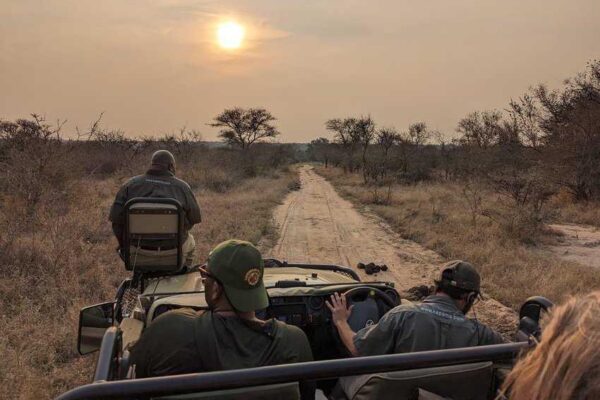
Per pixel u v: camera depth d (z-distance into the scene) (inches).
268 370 68.1
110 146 973.2
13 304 242.7
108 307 142.9
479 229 517.0
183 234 202.4
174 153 1162.6
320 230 579.8
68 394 63.6
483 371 88.4
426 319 111.4
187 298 133.4
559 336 35.0
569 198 820.0
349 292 139.3
